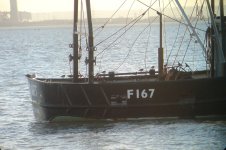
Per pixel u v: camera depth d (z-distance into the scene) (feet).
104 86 191.72
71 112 194.39
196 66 406.82
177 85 191.52
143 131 180.34
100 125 190.49
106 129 184.85
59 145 169.58
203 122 189.67
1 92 300.61
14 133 188.85
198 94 192.24
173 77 201.26
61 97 194.39
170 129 181.57
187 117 193.47
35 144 172.35
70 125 192.95
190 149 160.25
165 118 193.36
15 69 472.03
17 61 574.15
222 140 167.73
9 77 392.88
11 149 168.35
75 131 184.75
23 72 439.63
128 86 191.72
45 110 198.59
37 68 476.54
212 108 193.16
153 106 192.24
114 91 192.03
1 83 346.74
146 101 192.44
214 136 172.24
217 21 200.54
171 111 192.75
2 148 169.37
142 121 192.75
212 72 200.95
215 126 183.93
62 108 194.80
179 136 173.37
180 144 165.27
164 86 191.52
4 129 195.52
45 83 196.03
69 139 175.63
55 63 526.16
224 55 198.80
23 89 311.68
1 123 207.41
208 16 210.18
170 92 191.93
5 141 178.29
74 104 193.47
